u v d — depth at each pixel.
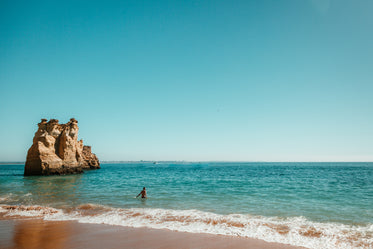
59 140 49.06
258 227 10.50
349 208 14.74
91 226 10.61
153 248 7.84
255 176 46.59
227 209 14.48
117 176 46.34
